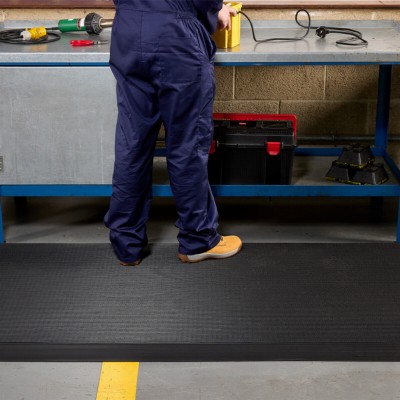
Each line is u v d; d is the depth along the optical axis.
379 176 3.31
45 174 3.15
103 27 3.33
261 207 3.78
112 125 3.07
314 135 3.96
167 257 3.16
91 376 2.39
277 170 3.27
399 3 3.69
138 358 2.47
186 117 2.79
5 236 3.41
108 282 2.94
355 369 2.43
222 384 2.35
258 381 2.37
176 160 2.87
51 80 3.00
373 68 3.83
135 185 2.93
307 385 2.35
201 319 2.68
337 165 3.36
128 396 2.29
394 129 3.94
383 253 3.20
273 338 2.56
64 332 2.60
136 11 2.66
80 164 3.13
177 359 2.47
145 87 2.78
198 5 2.65
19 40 3.20
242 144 3.22
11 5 3.66
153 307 2.76
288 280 2.96
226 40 3.03
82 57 2.96
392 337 2.57
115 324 2.64
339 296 2.84
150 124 2.84
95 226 3.54
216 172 3.30
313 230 3.50
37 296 2.84
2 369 2.43
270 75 3.84
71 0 3.67
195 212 2.97
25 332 2.60
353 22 3.59
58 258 3.15
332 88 3.86
